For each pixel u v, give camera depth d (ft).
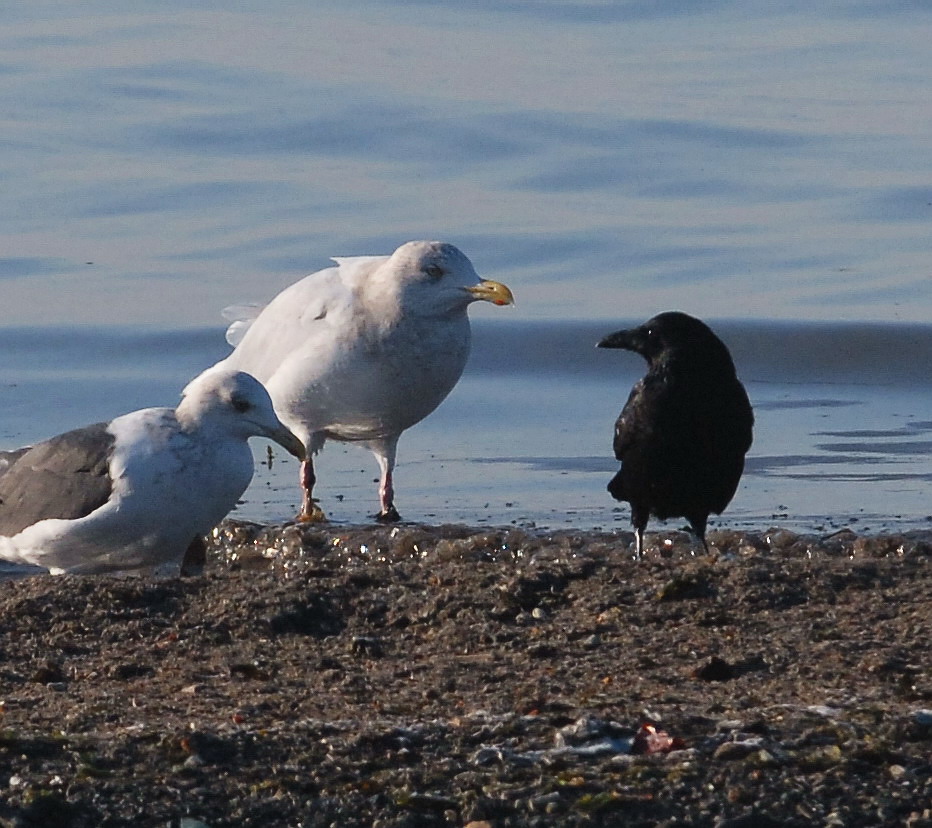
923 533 46.70
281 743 26.78
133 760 26.17
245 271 77.56
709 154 92.73
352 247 80.23
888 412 63.36
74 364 69.10
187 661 32.22
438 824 24.63
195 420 38.83
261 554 46.73
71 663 32.09
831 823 24.44
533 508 51.34
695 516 43.47
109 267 78.07
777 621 33.91
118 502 38.06
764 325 72.69
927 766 25.88
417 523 49.65
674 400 41.39
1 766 25.81
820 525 48.93
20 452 40.42
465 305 49.14
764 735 26.86
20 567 44.50
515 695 29.71
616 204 87.15
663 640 32.99
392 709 28.99
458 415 63.77
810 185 89.04
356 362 48.80
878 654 31.60
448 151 93.86
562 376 68.64
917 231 83.20
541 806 24.84
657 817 24.62
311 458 51.24
